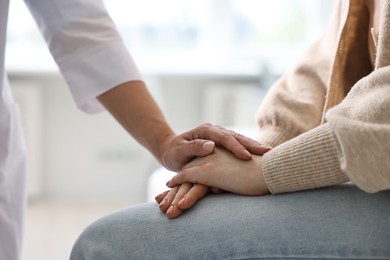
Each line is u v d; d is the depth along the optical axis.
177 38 3.41
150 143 1.11
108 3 3.29
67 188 3.28
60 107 3.22
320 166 0.77
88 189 3.30
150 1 3.35
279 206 0.78
